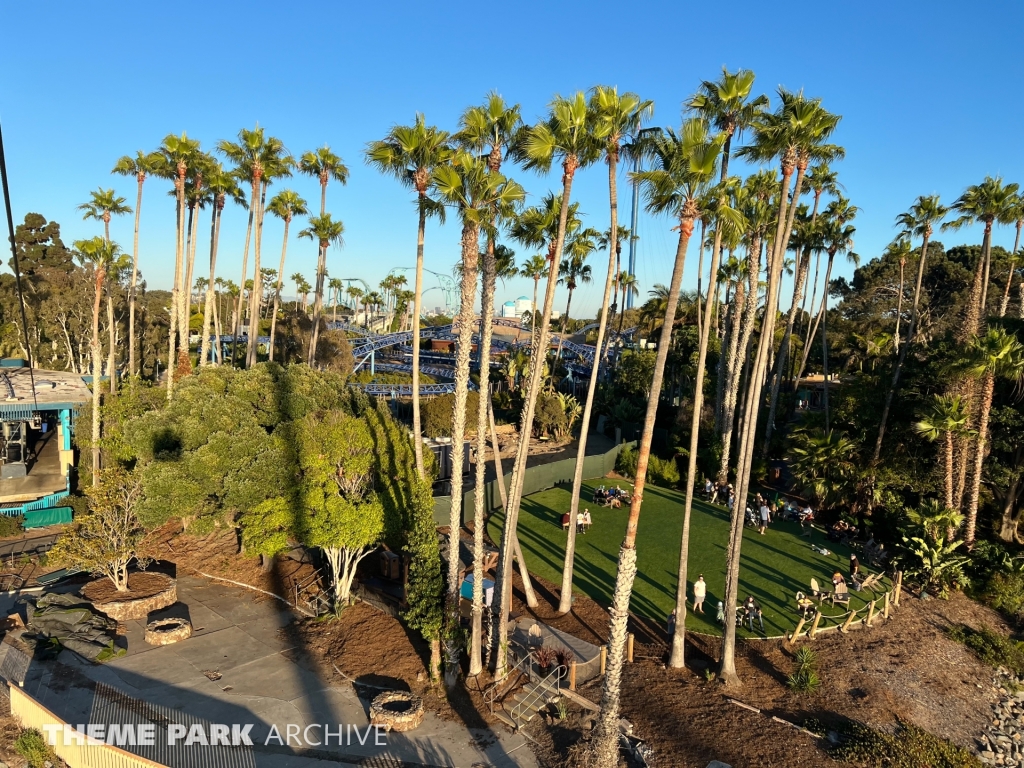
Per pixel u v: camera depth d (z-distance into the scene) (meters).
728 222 19.72
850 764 14.80
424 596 17.66
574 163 16.80
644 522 31.38
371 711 16.16
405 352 85.69
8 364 53.78
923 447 30.31
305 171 48.12
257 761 14.67
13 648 19.33
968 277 62.25
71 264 73.38
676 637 18.67
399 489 22.22
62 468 35.69
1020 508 30.72
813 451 32.53
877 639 21.22
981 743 16.89
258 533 20.47
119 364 66.44
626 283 65.06
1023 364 25.28
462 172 16.48
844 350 53.69
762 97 22.77
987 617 24.19
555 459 46.09
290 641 20.28
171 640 20.02
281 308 85.06
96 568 22.20
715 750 15.18
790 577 25.20
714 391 51.03
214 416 23.36
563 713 16.25
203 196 42.75
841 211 43.28
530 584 22.95
